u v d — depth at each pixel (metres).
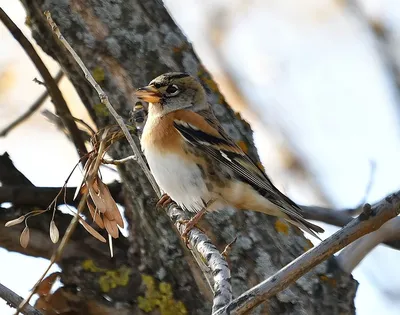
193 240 8.88
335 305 10.62
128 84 11.48
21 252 11.97
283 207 10.69
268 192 10.77
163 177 11.02
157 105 11.29
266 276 10.55
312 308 10.47
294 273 7.19
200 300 11.35
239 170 10.83
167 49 11.75
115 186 12.39
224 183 10.88
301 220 10.57
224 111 11.74
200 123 11.09
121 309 11.63
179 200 11.00
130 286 11.70
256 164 11.56
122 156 11.48
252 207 10.90
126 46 11.57
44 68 12.61
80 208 8.76
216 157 10.92
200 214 10.36
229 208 10.98
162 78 11.34
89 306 11.70
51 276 11.81
